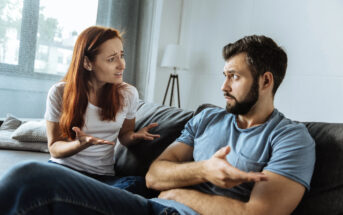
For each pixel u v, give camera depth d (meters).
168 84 3.89
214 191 1.10
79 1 3.41
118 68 1.42
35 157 1.98
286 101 3.12
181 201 1.05
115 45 1.41
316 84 2.87
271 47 1.11
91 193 0.88
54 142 1.42
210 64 3.92
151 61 3.99
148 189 1.39
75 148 1.26
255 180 0.80
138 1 3.87
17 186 0.77
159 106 1.77
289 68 3.10
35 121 2.44
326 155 1.05
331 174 1.02
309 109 2.91
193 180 1.04
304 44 2.97
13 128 2.40
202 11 4.04
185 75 4.27
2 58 2.96
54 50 3.28
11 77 3.03
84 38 1.41
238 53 1.12
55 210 0.81
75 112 1.39
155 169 1.21
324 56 2.81
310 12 2.92
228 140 1.17
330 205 0.99
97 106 1.46
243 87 1.10
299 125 1.08
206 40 3.99
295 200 0.92
